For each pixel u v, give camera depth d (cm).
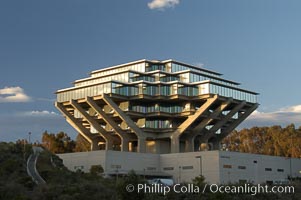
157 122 13775
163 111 13600
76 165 11850
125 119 13062
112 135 14075
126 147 13575
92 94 13350
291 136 17212
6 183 6850
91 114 14250
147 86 13288
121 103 13525
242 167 11831
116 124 13425
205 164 11500
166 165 12331
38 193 6175
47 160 10256
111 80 13062
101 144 15212
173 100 13400
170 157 12294
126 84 13325
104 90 13075
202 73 14538
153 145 13950
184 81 13950
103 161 11319
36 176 8375
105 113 13400
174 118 13788
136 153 12050
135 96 13225
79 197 5912
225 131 14850
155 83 13312
